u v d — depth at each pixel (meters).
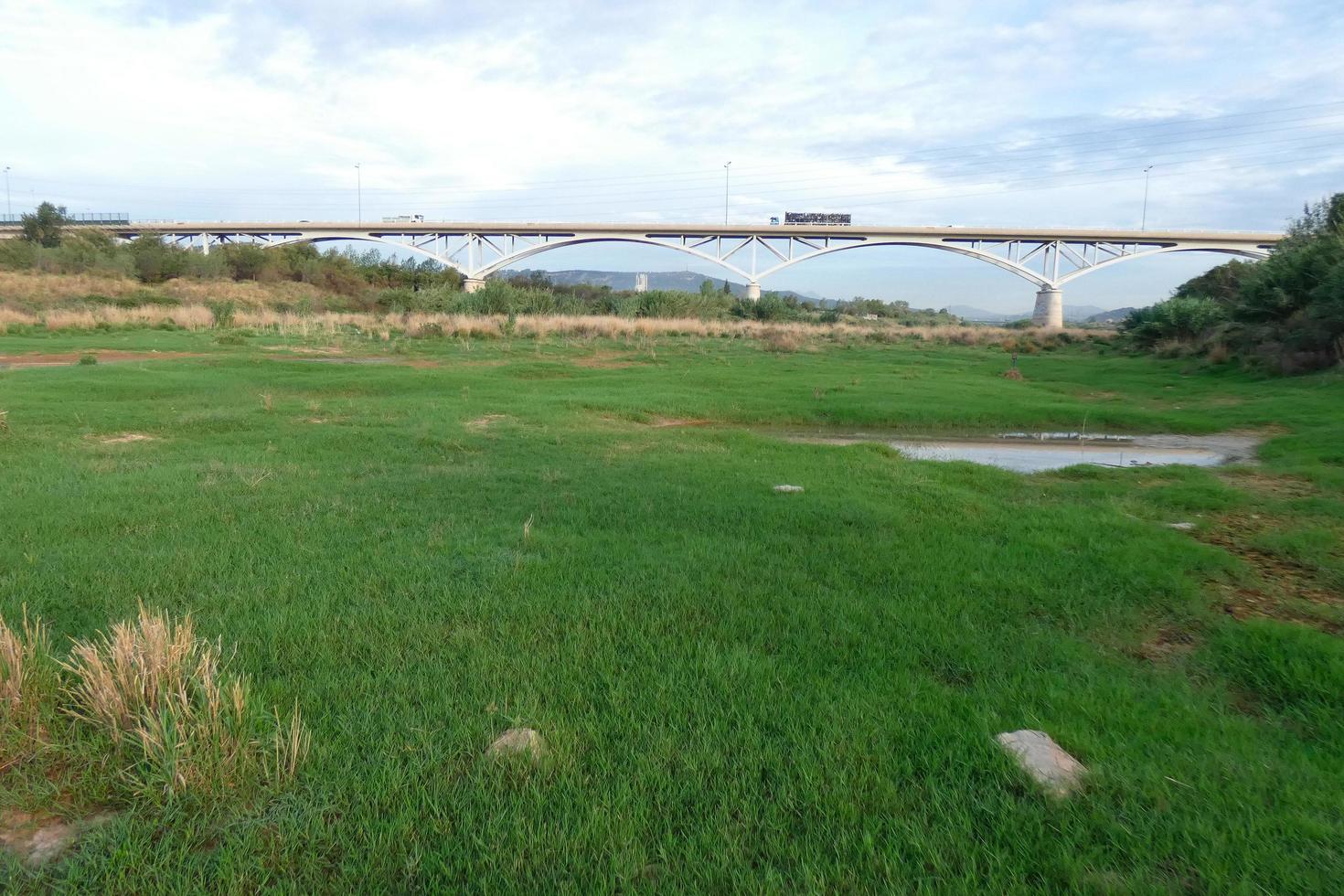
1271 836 2.37
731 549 5.23
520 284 74.19
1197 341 26.55
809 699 3.15
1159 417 13.52
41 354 20.34
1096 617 4.18
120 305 40.56
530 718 2.94
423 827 2.34
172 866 2.22
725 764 2.71
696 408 14.02
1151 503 7.23
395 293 53.59
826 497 6.86
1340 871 2.21
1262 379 19.34
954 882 2.16
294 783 2.56
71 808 2.45
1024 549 5.35
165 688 2.74
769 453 9.62
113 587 4.27
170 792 2.42
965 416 13.61
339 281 62.97
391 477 7.52
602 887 2.11
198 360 19.22
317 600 4.15
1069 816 2.44
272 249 64.38
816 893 2.11
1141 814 2.46
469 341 27.64
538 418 12.05
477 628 3.81
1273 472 8.92
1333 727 3.09
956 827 2.39
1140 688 3.39
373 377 16.67
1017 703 3.20
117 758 2.60
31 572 4.48
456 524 5.77
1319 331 18.59
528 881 2.15
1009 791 2.59
